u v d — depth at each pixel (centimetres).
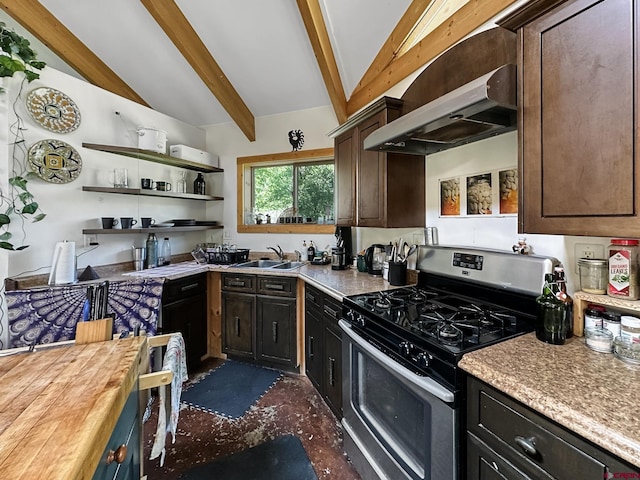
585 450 67
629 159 81
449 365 101
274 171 360
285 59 277
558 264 127
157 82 307
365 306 156
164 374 86
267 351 274
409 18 213
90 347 87
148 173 306
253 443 183
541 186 102
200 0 234
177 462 168
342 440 186
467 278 159
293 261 330
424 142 174
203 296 291
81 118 245
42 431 51
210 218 375
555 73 97
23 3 229
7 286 200
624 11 80
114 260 271
